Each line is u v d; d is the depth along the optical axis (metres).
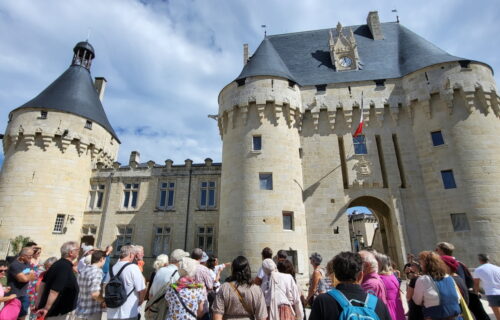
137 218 22.95
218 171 23.34
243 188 17.36
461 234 15.90
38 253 8.13
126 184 24.36
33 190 20.98
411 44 22.25
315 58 23.88
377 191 18.31
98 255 5.79
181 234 22.03
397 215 17.31
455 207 16.44
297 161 18.97
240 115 19.33
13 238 19.73
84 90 26.06
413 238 16.94
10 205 20.48
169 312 4.59
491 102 17.80
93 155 24.70
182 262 4.90
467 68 18.06
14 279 6.44
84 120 24.12
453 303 4.42
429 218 17.25
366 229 43.72
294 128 19.69
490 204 15.70
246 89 19.45
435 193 17.31
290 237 16.50
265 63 20.97
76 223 22.53
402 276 16.22
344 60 22.56
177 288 4.70
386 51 23.08
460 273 5.86
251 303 4.38
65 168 22.44
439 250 6.23
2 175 21.64
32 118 22.36
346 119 19.89
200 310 4.75
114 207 23.48
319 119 20.27
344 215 17.81
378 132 19.52
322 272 6.88
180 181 23.58
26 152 21.80
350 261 3.39
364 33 25.23
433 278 4.66
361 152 19.33
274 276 5.50
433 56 19.86
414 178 18.19
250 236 16.19
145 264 21.47
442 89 18.19
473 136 17.02
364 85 20.41
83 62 28.33
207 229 22.09
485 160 16.52
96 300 5.38
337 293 3.20
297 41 26.02
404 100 19.73
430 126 18.38
